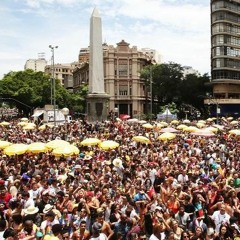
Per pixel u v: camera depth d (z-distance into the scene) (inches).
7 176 631.2
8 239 333.1
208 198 552.7
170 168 729.0
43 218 431.8
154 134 1370.6
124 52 4013.3
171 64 3607.3
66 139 1237.7
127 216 447.5
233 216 477.7
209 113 3649.1
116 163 751.1
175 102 3725.4
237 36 3735.2
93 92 2043.6
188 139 1273.4
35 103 3651.6
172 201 511.8
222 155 986.1
